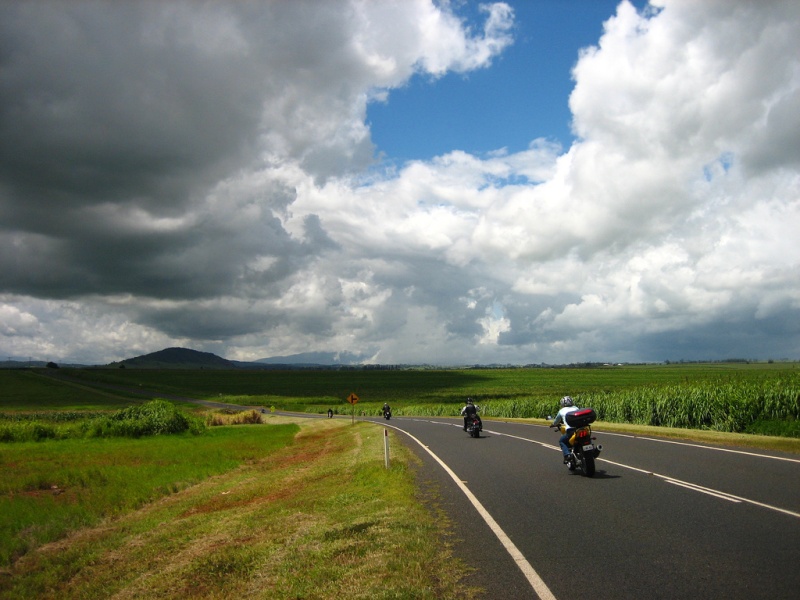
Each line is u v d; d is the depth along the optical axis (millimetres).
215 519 11930
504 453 18141
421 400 88375
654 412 29281
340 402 101375
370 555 7098
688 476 11852
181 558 9195
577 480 12133
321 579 6480
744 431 23750
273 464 23141
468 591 5688
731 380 28875
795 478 11164
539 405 43219
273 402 102438
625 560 6445
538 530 7977
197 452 26156
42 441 33656
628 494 10258
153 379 162125
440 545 7406
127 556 10117
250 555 8328
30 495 16328
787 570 5875
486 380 132125
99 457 24234
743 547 6715
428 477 13430
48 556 10602
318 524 9375
